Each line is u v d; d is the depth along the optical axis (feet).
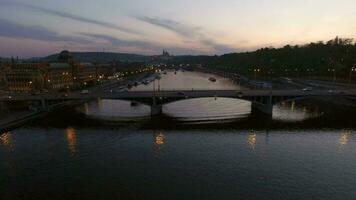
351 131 302.86
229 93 392.47
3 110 373.81
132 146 259.19
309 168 207.41
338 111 417.08
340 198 166.71
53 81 622.95
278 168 207.51
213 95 382.83
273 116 383.04
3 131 302.25
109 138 283.79
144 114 398.62
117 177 196.34
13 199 169.68
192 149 249.14
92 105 486.79
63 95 396.78
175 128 319.68
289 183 184.65
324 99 511.81
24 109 399.85
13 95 410.93
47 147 257.55
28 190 179.52
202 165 214.48
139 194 172.86
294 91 408.67
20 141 275.18
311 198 166.50
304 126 325.42
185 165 214.69
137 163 220.02
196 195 170.40
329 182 185.88
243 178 192.13
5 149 252.83
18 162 223.51
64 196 172.04
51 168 212.43
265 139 275.59
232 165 213.46
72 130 314.35
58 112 416.46
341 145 256.73
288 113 403.95
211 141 270.87
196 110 428.15
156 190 177.17
